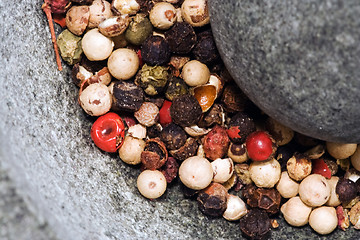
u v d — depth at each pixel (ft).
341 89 0.38
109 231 0.42
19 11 0.43
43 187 0.40
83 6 0.44
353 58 0.37
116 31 0.44
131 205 0.44
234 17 0.40
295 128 0.41
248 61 0.40
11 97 0.41
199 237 0.44
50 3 0.44
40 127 0.42
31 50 0.43
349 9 0.37
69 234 0.40
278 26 0.39
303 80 0.39
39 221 0.40
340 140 0.41
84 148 0.44
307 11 0.38
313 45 0.38
